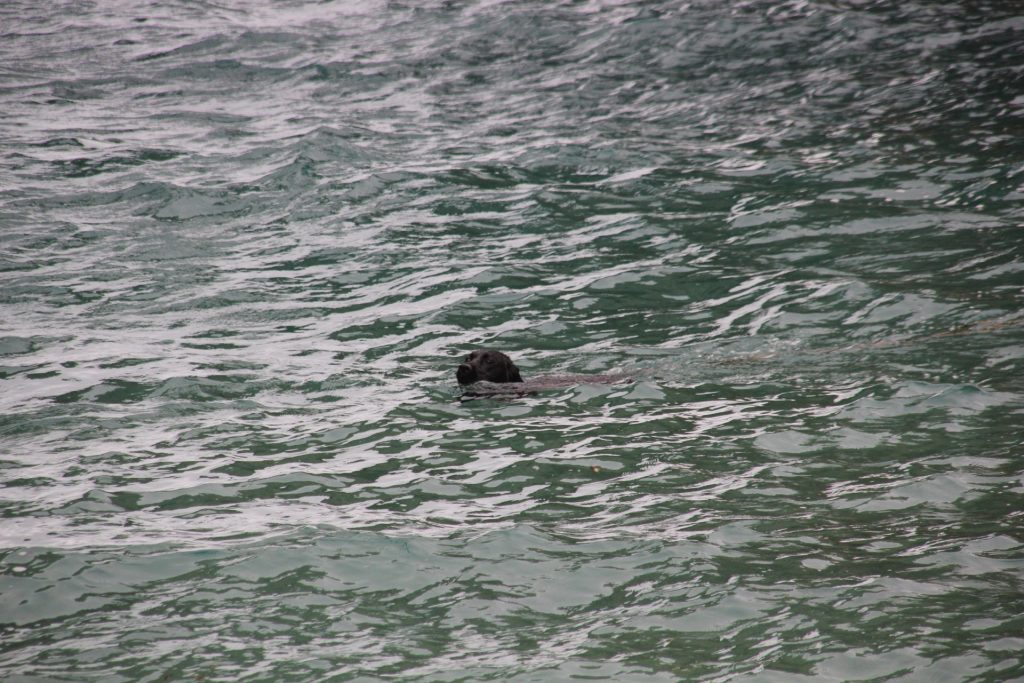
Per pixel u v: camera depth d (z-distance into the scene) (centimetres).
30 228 5459
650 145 6756
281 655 1955
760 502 2584
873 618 2005
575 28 9562
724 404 3306
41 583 2234
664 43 8962
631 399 3391
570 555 2328
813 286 4356
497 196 5962
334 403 3447
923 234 4919
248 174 6375
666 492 2678
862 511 2502
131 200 5928
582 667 1888
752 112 7319
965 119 6744
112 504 2672
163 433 3189
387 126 7375
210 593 2191
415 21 10044
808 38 8825
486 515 2572
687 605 2095
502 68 8681
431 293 4597
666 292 4488
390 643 1994
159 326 4259
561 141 6925
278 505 2655
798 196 5628
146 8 10594
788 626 1994
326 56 9081
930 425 3022
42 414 3353
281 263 5038
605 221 5491
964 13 9131
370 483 2798
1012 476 2650
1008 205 5222
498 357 3547
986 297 4084
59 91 8119
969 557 2231
